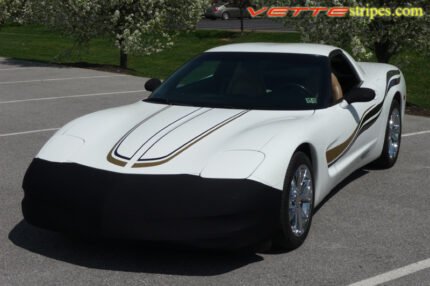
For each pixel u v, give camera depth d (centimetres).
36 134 880
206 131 459
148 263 428
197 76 566
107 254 443
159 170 415
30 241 468
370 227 509
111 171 420
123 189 408
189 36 3162
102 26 1831
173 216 396
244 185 403
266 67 557
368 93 555
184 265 425
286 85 536
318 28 1218
